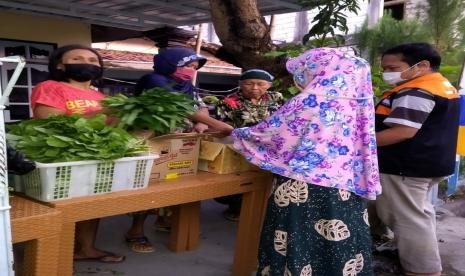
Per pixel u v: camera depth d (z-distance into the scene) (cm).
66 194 181
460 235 389
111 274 269
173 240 311
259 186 260
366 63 218
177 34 604
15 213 162
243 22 353
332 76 209
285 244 209
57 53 254
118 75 800
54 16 630
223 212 413
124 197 193
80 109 241
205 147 255
